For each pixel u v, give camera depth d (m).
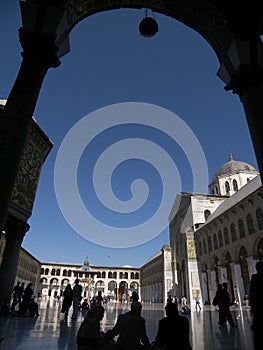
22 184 16.28
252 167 54.25
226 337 7.34
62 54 7.27
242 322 11.82
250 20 7.37
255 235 28.88
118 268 90.81
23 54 6.24
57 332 7.64
